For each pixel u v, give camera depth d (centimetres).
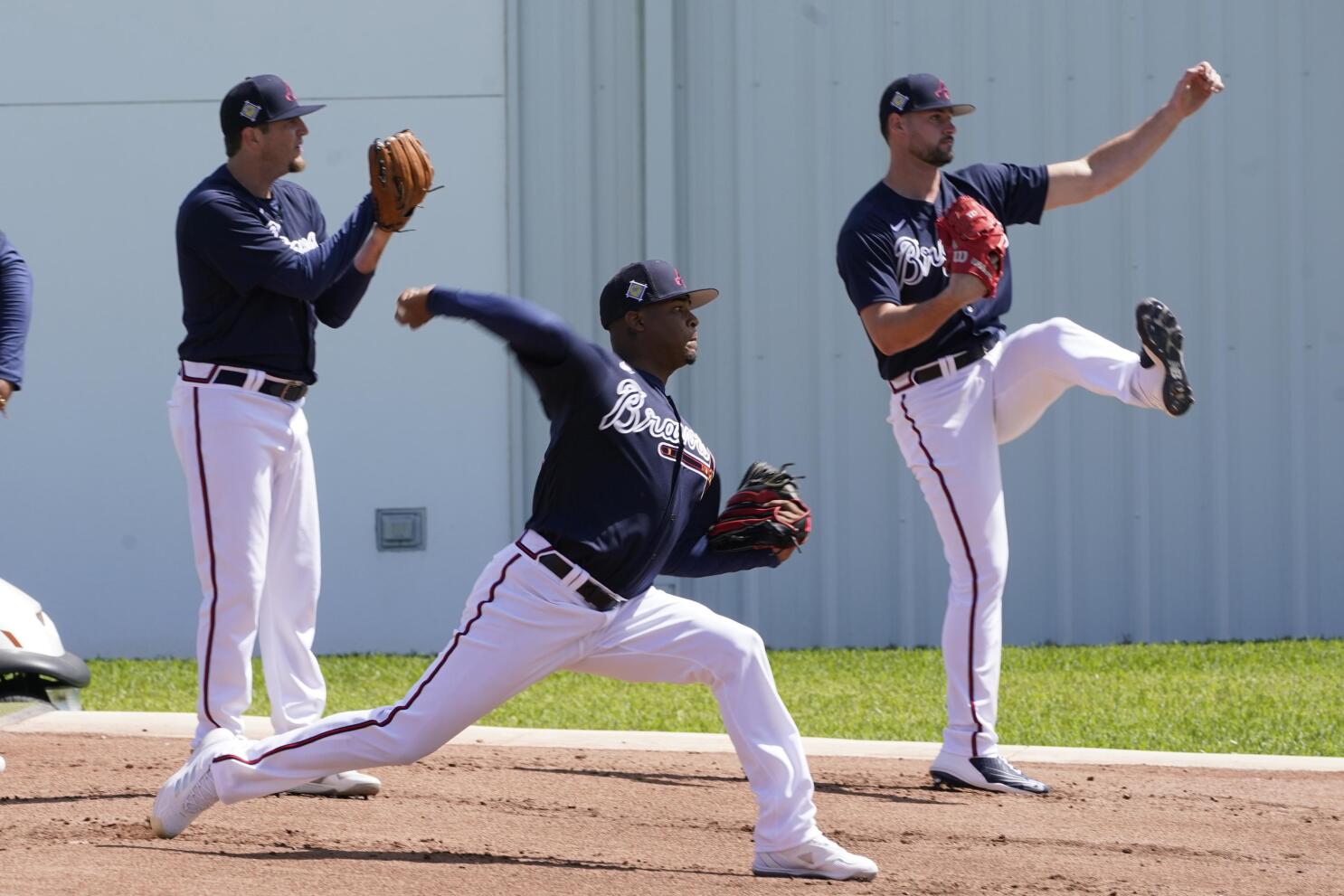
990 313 2330
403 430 4728
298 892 1641
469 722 1678
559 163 4694
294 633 2203
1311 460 4600
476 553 4719
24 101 4769
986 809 2184
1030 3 4591
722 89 4703
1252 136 4584
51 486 4781
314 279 2039
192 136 4750
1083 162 2453
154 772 2395
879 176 4647
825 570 4669
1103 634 4625
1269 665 3978
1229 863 1847
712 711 3397
